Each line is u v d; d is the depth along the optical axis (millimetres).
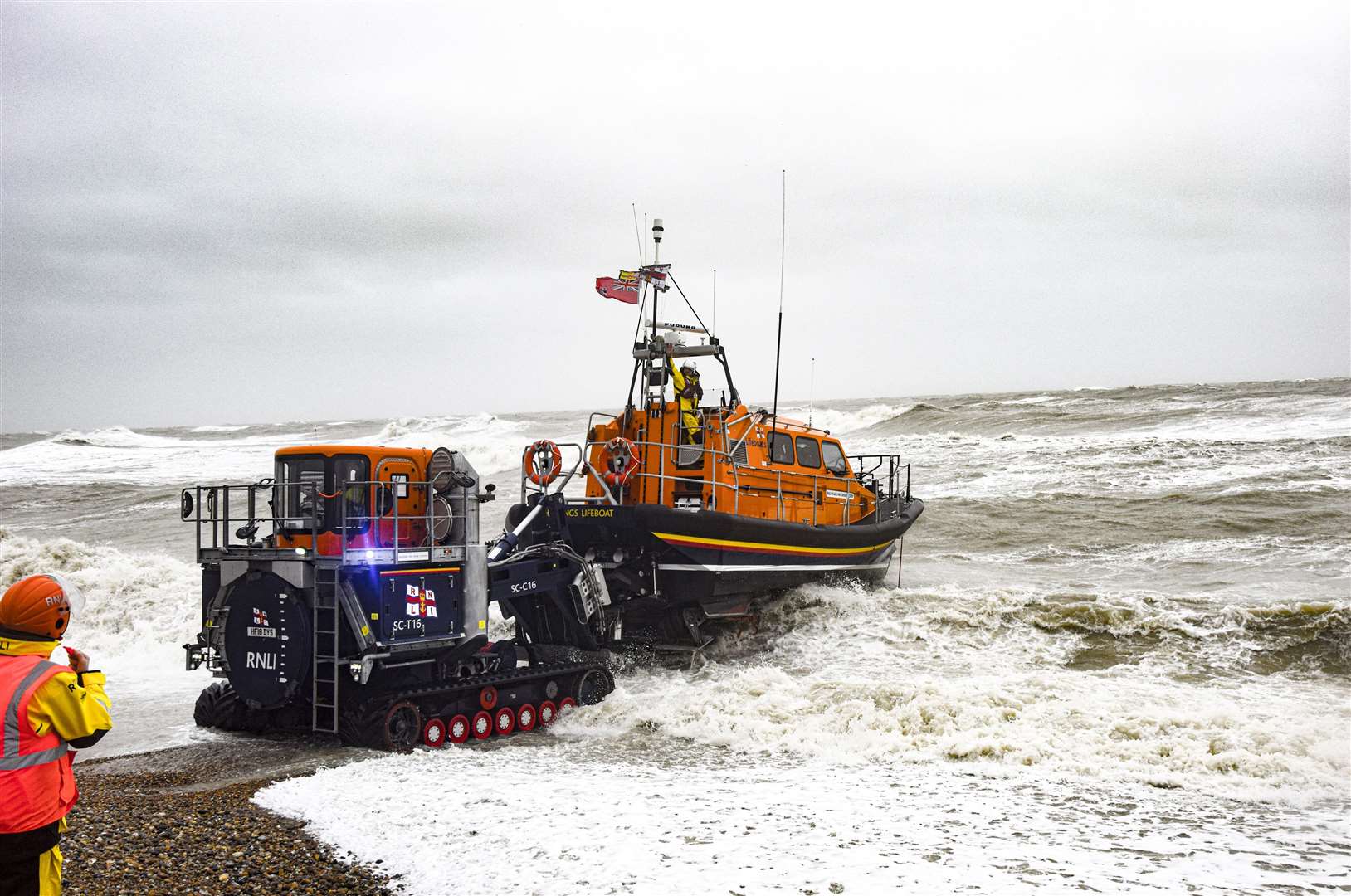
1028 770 7938
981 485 23359
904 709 9367
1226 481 21031
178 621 15539
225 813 6715
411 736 9297
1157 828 6227
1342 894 4895
